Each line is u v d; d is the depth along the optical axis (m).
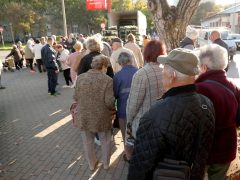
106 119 4.26
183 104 1.95
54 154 5.32
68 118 7.55
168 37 6.18
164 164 1.93
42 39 16.00
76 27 77.94
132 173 2.00
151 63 3.49
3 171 4.74
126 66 4.45
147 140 1.93
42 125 7.04
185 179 1.89
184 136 1.91
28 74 16.33
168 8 6.10
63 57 11.59
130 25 25.14
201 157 2.02
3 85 13.09
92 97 4.15
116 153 5.25
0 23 63.41
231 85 2.63
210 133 2.06
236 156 2.79
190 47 5.60
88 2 21.30
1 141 6.06
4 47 46.97
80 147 5.59
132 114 3.57
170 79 2.04
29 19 56.59
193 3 5.98
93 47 5.09
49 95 10.44
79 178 4.44
